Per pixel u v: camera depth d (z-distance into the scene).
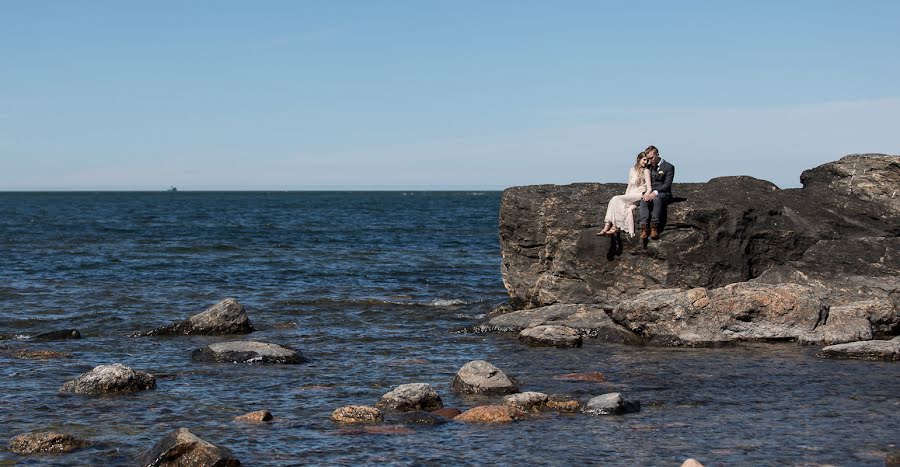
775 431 11.38
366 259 41.91
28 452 10.48
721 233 20.92
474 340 19.73
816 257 21.23
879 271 20.73
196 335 20.16
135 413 12.46
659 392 13.91
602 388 14.25
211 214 107.25
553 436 11.20
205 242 53.47
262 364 16.41
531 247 23.11
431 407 12.87
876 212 21.75
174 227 72.88
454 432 11.41
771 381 14.70
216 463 9.79
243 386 14.39
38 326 21.34
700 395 13.66
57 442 10.62
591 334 20.12
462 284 32.00
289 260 40.78
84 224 76.88
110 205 154.62
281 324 21.84
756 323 19.02
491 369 14.17
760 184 23.31
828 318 19.20
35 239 54.28
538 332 19.08
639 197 20.88
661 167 21.08
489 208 137.38
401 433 11.36
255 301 26.45
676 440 10.97
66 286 29.36
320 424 11.84
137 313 23.61
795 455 10.23
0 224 75.31
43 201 195.50
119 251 44.94
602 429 11.55
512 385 14.02
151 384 14.19
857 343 17.03
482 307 25.38
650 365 16.31
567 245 22.14
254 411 12.51
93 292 27.88
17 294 27.00
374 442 10.94
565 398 13.00
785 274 20.98
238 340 19.36
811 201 22.17
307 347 18.67
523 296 23.34
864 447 10.55
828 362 16.47
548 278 22.55
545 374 15.49
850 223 21.64
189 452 9.84
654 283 21.17
